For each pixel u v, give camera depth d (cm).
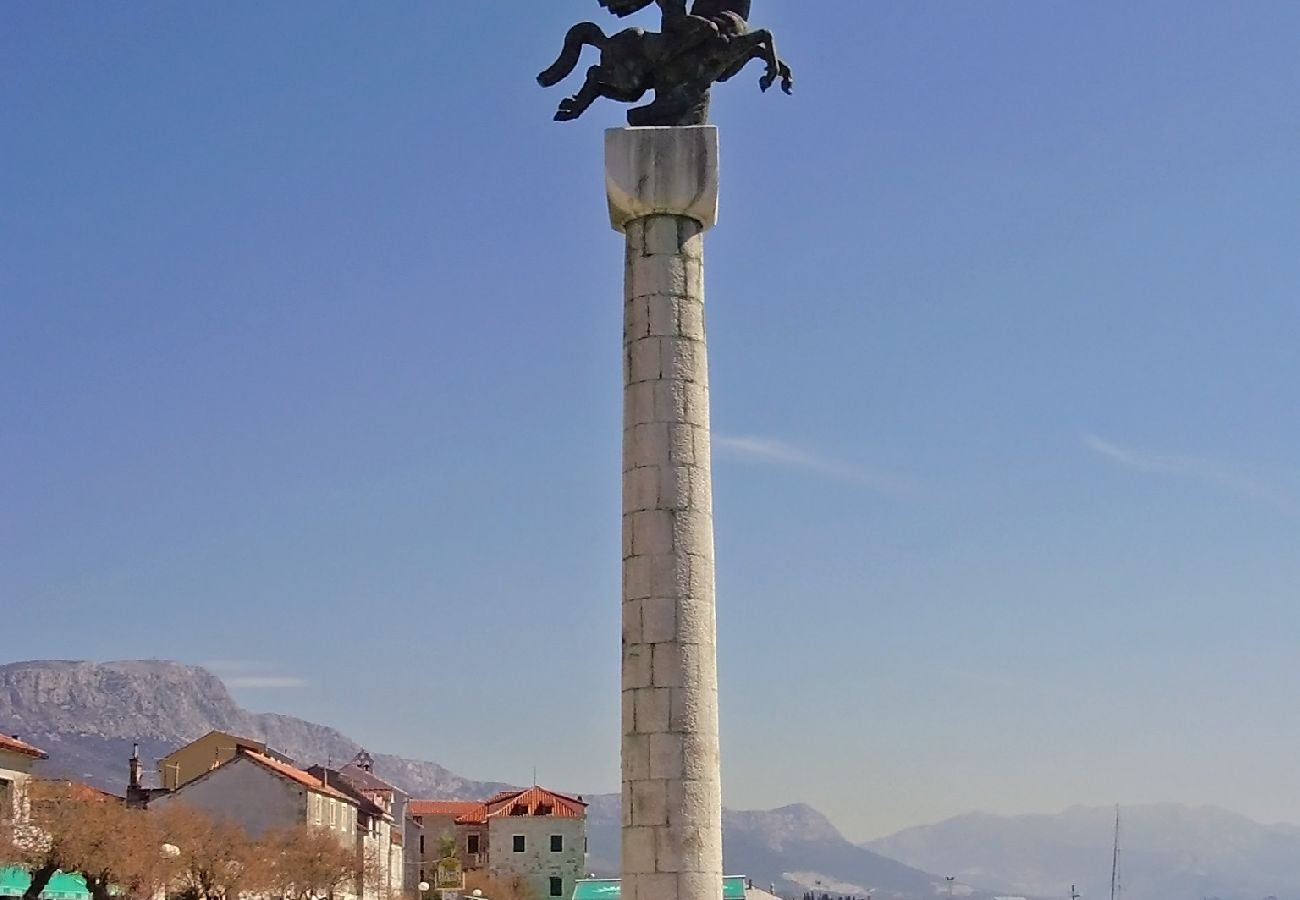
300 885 10156
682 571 2806
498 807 16150
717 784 2781
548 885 15112
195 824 9350
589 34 3142
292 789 10838
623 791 2764
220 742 12794
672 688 2759
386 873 14362
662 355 2888
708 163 2933
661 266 2920
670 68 3036
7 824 7525
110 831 7869
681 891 2689
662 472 2841
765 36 3053
